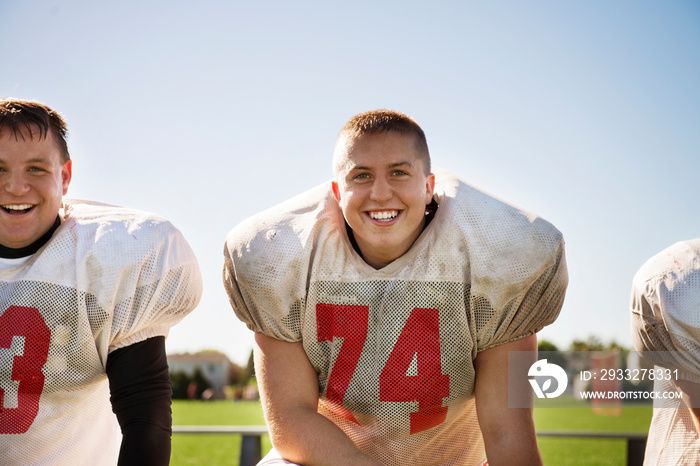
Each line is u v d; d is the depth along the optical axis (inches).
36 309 91.9
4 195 90.7
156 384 94.6
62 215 100.0
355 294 93.4
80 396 96.7
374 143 89.1
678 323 91.3
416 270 92.2
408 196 89.1
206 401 1341.0
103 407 101.0
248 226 97.5
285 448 93.5
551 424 699.4
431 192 94.5
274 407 95.3
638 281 96.7
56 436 96.7
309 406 94.8
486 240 90.9
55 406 95.3
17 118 91.0
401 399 94.3
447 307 92.0
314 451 91.0
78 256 93.0
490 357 95.2
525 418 93.2
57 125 95.8
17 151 90.7
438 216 93.4
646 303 94.8
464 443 103.0
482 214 92.3
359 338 93.9
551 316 94.7
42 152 92.2
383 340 93.4
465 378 96.0
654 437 101.8
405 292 92.4
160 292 96.6
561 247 93.2
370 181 89.3
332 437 91.0
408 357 93.3
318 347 95.6
